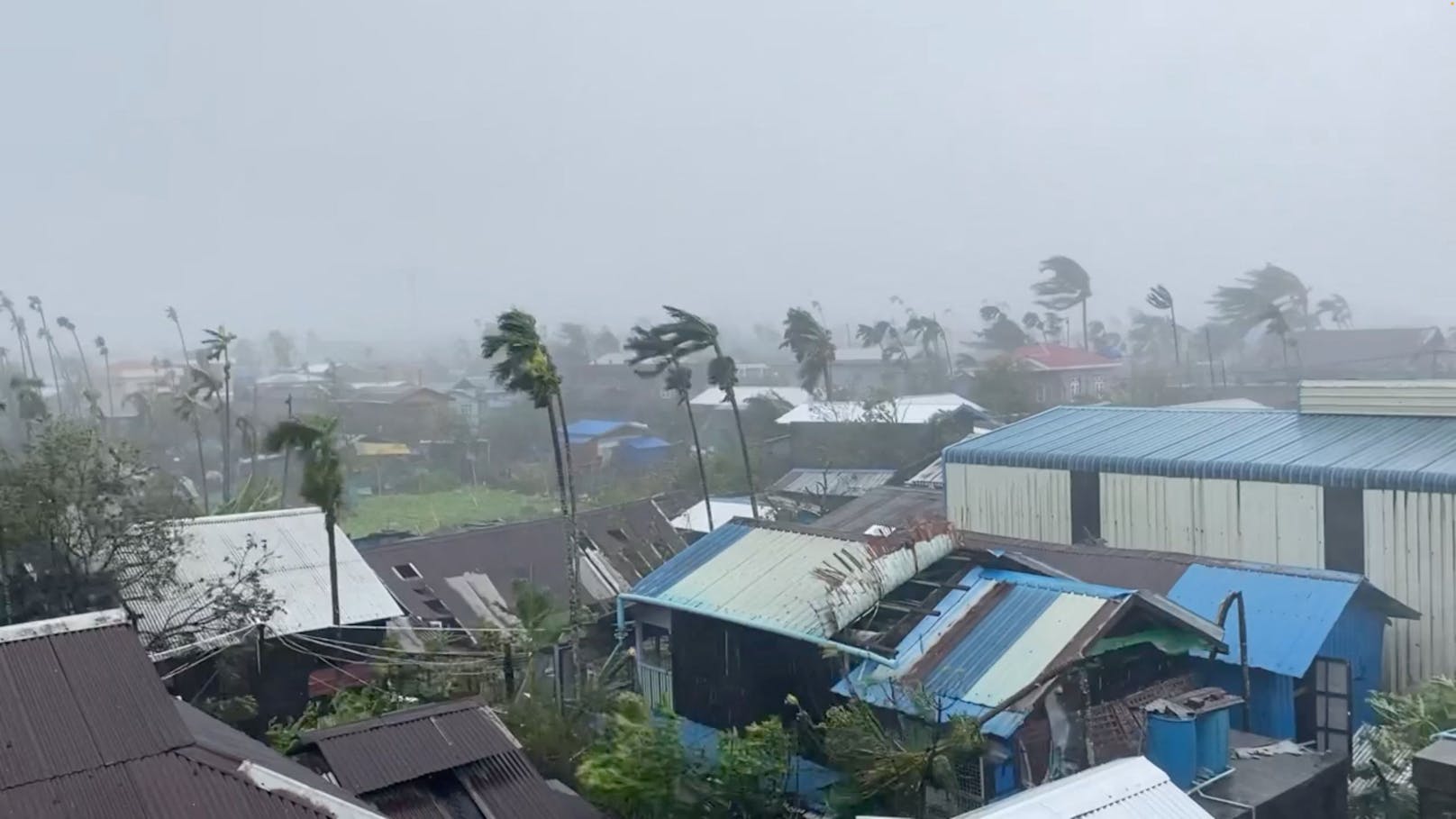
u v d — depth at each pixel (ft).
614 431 196.34
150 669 30.99
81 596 60.54
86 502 61.62
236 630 63.26
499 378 75.20
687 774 44.78
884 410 152.56
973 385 206.69
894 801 40.16
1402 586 65.16
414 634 75.46
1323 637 51.67
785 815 43.96
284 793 29.14
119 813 27.35
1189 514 75.25
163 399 216.33
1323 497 68.59
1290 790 38.11
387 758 36.83
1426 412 77.77
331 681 69.56
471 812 36.55
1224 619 47.39
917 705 40.86
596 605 86.33
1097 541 80.48
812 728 46.44
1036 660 41.68
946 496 91.40
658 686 57.82
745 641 52.16
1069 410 101.09
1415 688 57.11
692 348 107.24
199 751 29.78
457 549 91.20
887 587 48.52
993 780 39.34
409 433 220.64
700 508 119.44
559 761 50.83
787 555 56.24
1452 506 62.90
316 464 69.26
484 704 40.88
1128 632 43.80
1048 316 298.76
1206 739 39.32
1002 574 48.75
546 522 97.50
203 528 75.77
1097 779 29.58
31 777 27.50
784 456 157.58
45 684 29.73
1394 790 42.88
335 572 69.41
